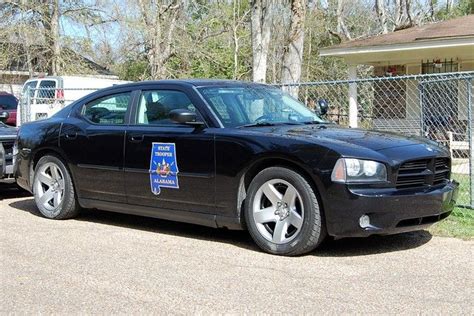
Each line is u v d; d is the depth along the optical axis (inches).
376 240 224.2
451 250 209.8
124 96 253.9
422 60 613.9
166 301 159.3
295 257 201.3
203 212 221.3
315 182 194.1
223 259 200.1
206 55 1141.7
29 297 163.8
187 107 230.5
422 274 181.6
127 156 240.5
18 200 327.6
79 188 261.1
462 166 460.1
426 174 203.5
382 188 192.1
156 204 234.4
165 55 1108.5
